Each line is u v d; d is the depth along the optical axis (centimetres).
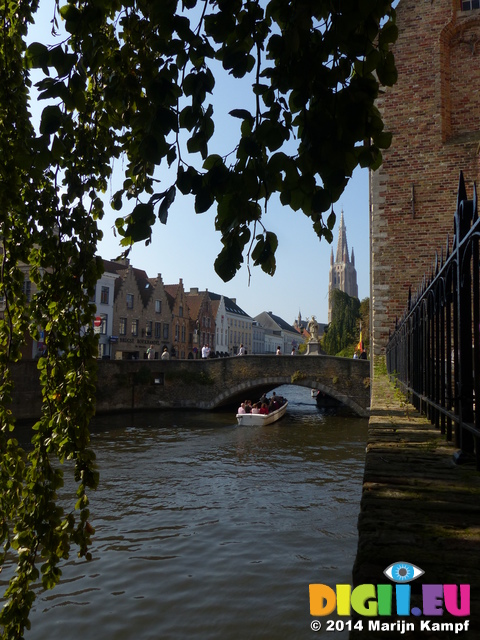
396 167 1253
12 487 269
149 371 3025
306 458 1675
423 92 1244
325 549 874
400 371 800
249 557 844
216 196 164
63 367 269
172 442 1981
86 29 186
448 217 1207
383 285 1240
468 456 289
